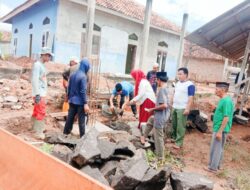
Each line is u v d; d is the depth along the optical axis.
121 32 16.84
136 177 3.45
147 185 3.53
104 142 4.64
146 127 5.70
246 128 10.09
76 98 5.26
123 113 8.62
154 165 5.00
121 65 17.34
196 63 31.36
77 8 14.13
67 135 5.22
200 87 20.86
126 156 4.58
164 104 5.20
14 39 23.16
